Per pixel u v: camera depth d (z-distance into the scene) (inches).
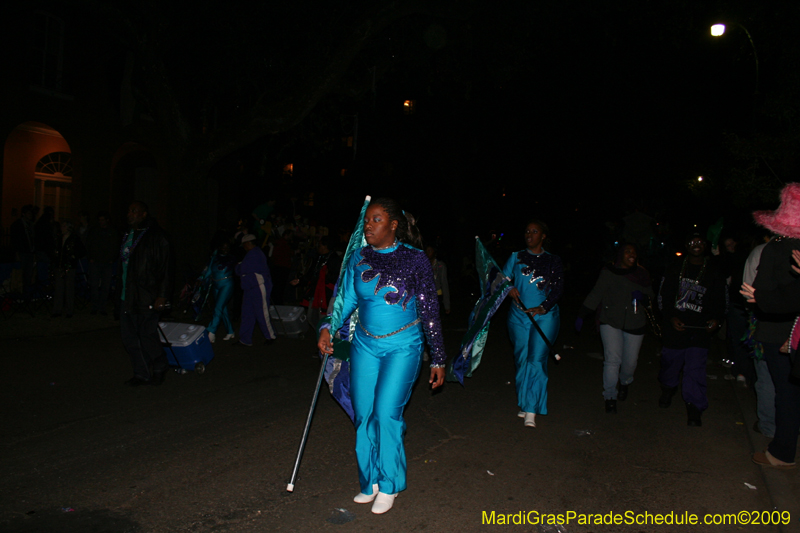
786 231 167.8
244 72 566.3
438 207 1057.5
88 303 498.0
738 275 287.1
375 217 149.9
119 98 690.8
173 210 531.8
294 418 230.5
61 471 175.0
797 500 163.8
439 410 248.7
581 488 172.7
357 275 154.6
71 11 639.8
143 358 266.7
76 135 652.7
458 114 914.1
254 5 513.0
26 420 217.9
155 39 498.3
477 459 193.5
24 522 144.9
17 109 599.8
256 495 162.6
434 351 153.9
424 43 560.7
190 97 719.1
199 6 510.3
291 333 394.9
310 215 1226.0
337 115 647.8
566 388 292.0
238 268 367.2
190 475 174.7
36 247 450.9
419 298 152.3
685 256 242.2
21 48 599.8
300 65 548.7
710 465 192.1
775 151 380.2
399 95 906.1
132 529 142.8
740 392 285.4
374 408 152.9
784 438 181.2
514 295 225.9
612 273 248.1
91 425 215.3
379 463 152.6
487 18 528.7
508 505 160.7
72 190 662.5
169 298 265.0
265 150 663.8
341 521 149.4
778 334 178.4
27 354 316.8
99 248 439.5
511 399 268.5
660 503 164.1
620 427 230.1
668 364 246.7
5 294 414.6
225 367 311.3
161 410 235.3
